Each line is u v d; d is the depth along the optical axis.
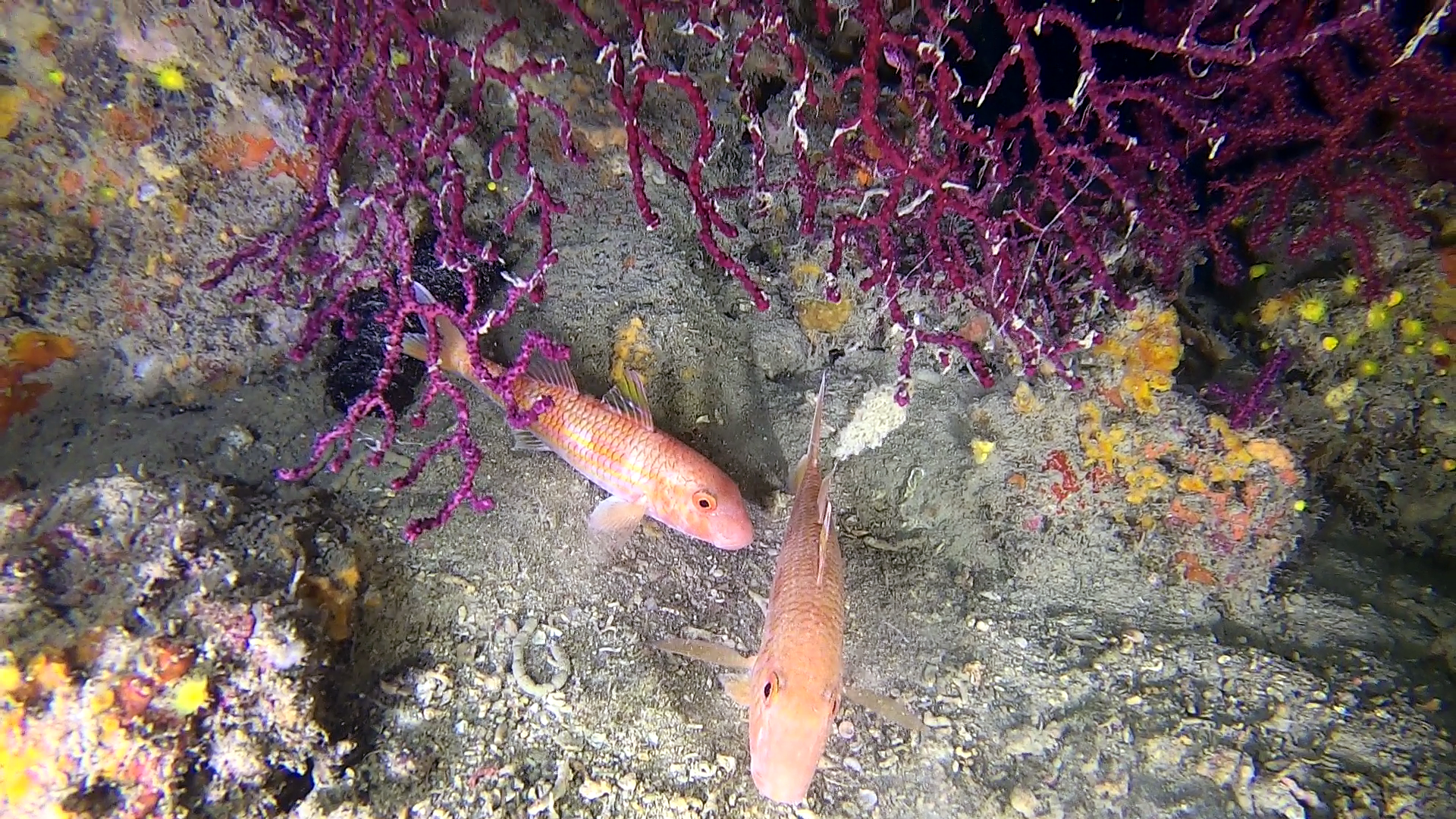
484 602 0.38
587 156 0.46
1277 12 0.38
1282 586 0.42
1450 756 0.32
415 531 0.33
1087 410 0.43
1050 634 0.40
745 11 0.36
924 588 0.43
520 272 0.48
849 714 0.37
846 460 0.48
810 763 0.28
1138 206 0.38
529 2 0.41
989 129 0.36
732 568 0.42
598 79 0.44
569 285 0.47
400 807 0.30
